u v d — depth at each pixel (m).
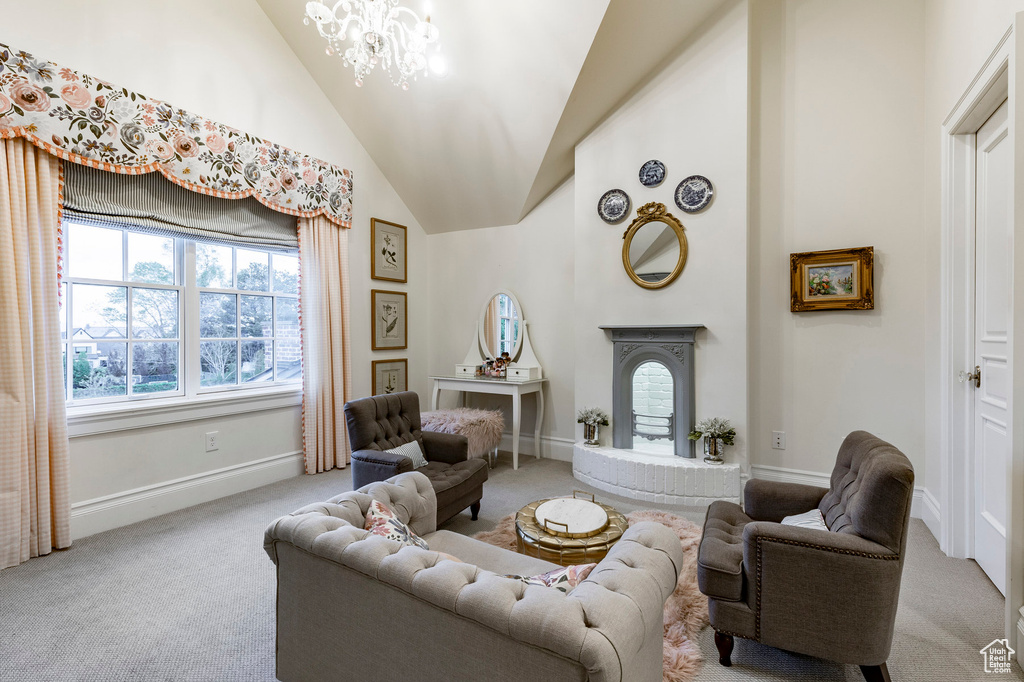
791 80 3.41
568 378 4.47
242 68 3.55
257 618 2.01
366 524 1.57
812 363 3.39
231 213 3.49
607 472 3.59
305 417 3.98
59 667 1.71
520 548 2.18
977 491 2.43
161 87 3.09
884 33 3.14
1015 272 1.74
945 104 2.63
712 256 3.42
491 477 3.96
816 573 1.55
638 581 1.15
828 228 3.31
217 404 3.41
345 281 4.25
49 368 2.57
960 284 2.52
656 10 3.12
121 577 2.33
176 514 3.13
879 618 1.49
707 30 3.41
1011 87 1.76
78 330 2.88
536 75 3.42
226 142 3.34
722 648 1.73
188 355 3.38
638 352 3.67
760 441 3.56
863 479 1.66
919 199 3.06
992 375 2.27
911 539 2.74
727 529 2.10
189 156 3.13
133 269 3.12
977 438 2.42
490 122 3.86
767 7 3.47
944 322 2.58
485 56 3.46
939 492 2.75
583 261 3.96
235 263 3.70
